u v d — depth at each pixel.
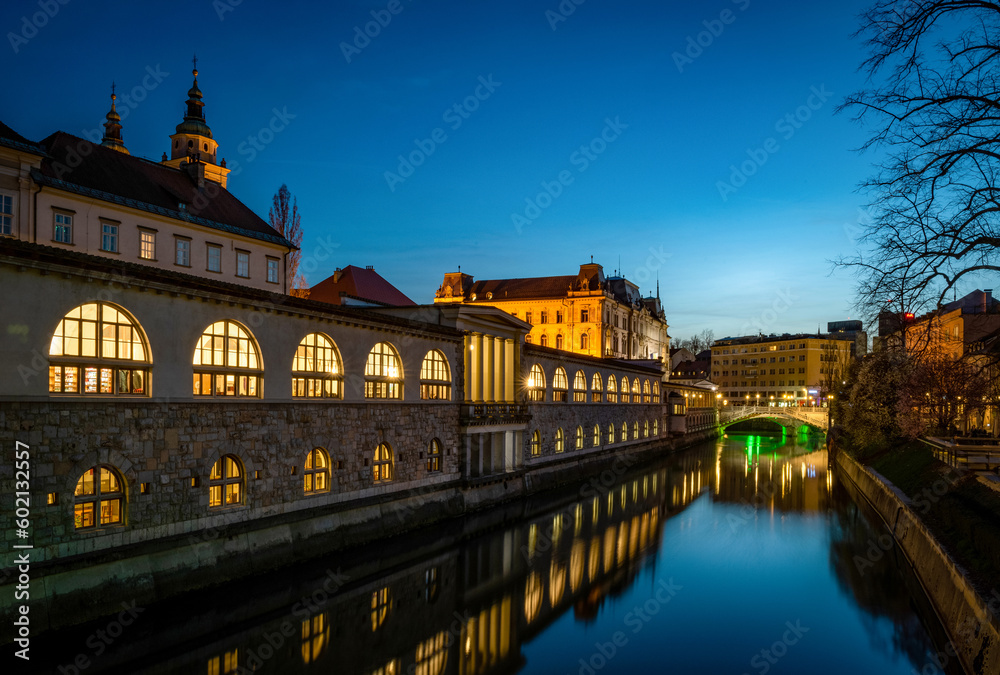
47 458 19.88
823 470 74.69
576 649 22.92
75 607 20.05
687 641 23.67
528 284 113.88
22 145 31.06
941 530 27.27
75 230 33.59
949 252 20.11
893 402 50.66
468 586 29.11
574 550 35.91
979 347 28.11
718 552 36.12
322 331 30.72
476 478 42.75
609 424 69.88
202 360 25.02
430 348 39.19
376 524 33.34
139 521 22.34
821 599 28.34
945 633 22.44
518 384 49.25
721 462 82.19
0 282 18.94
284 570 27.33
